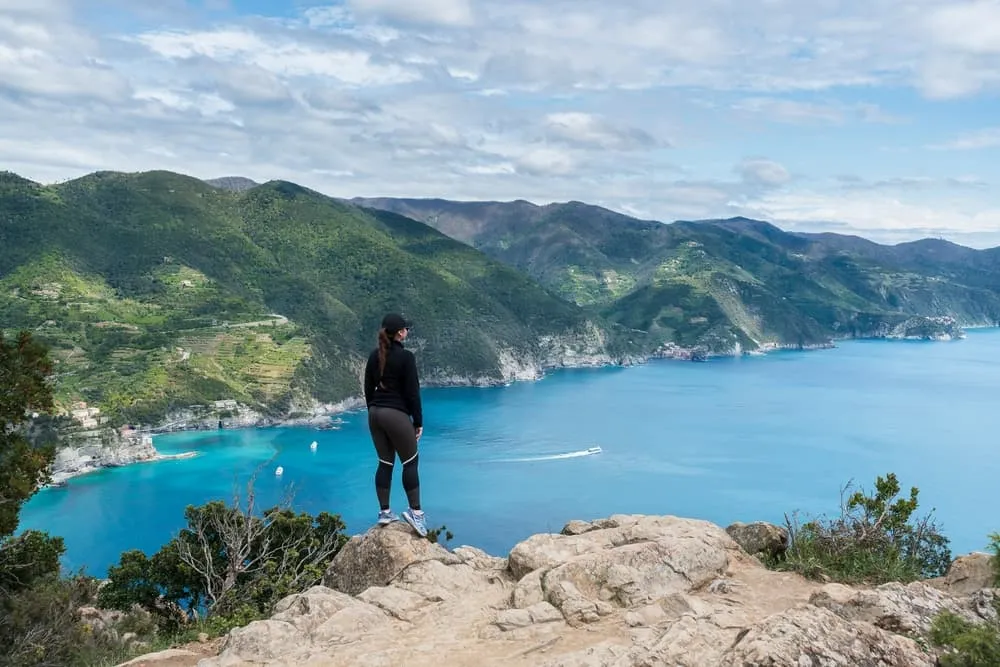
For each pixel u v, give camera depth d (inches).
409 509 391.5
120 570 1088.8
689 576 339.0
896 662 220.2
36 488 731.4
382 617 322.3
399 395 380.8
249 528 933.2
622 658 235.8
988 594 272.2
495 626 297.6
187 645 415.2
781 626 221.8
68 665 598.5
